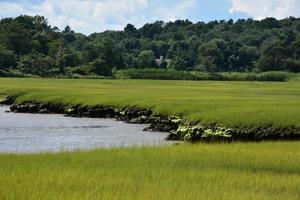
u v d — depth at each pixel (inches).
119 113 5959.6
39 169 1884.8
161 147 2763.3
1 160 2155.5
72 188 1544.0
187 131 4124.0
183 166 2122.3
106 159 2261.3
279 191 1646.2
